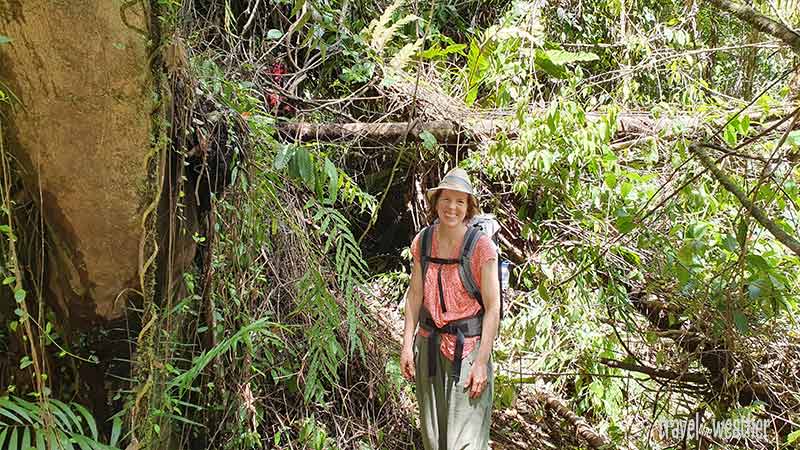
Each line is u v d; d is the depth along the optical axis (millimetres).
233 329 3332
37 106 2045
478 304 3170
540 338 4625
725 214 4324
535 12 5914
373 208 3688
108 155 2162
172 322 2770
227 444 3326
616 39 7012
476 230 3137
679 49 6984
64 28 1937
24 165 2191
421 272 3234
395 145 5043
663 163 5012
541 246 5055
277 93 4660
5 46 1946
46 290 2422
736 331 3777
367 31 5375
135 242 2348
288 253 3668
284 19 4922
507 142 4773
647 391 4719
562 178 4789
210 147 2805
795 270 3941
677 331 4148
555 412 4742
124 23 2016
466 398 3139
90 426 2311
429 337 3207
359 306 4070
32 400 2479
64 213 2248
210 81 3043
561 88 5625
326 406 3783
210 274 3010
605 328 4789
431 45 6207
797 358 3871
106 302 2445
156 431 2516
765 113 4551
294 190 3850
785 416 3973
